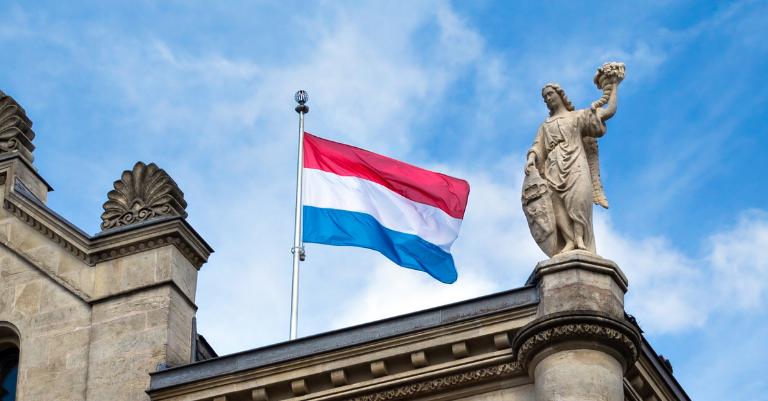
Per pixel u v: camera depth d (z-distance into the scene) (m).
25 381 32.31
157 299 32.59
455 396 29.62
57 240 33.88
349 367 29.98
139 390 31.48
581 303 28.92
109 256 33.41
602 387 28.05
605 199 30.66
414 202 36.28
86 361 32.22
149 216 33.66
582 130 31.00
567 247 29.88
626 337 28.50
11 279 33.72
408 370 29.83
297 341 30.66
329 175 36.38
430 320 30.00
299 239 35.34
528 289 29.72
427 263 35.81
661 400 30.88
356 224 35.91
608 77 31.34
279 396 30.45
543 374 28.48
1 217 34.53
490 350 29.53
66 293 33.19
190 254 33.66
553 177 30.44
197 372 31.05
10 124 35.78
